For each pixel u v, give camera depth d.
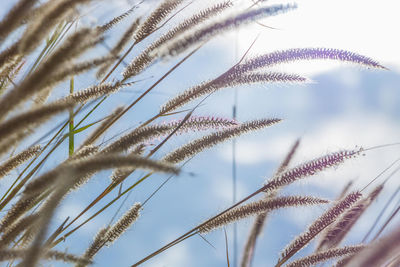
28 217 0.75
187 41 0.74
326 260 0.83
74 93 0.82
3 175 0.81
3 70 0.80
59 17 0.76
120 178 0.85
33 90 0.72
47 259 0.72
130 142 0.79
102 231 0.85
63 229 0.81
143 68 0.85
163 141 0.85
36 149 0.82
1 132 0.71
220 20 0.74
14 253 0.70
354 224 0.85
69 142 0.85
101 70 0.83
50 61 0.72
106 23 0.83
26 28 0.76
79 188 0.78
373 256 0.73
